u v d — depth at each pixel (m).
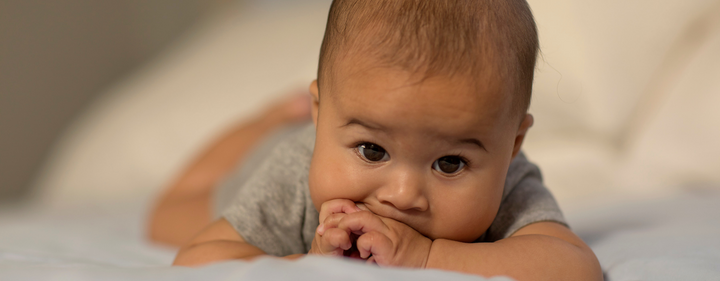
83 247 1.11
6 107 3.08
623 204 1.31
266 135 1.50
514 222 0.78
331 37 0.70
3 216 1.82
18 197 3.12
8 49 3.09
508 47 0.65
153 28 3.40
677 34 1.66
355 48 0.65
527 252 0.65
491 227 0.80
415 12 0.65
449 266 0.63
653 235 0.90
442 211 0.65
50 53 3.21
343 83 0.65
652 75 1.69
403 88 0.60
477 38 0.63
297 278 0.48
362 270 0.50
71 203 2.04
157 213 1.37
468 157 0.63
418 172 0.63
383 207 0.65
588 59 1.66
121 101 2.34
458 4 0.66
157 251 1.12
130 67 3.43
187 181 1.54
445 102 0.60
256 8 3.11
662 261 0.71
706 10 1.64
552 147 1.68
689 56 1.68
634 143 1.68
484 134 0.62
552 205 0.79
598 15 1.68
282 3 3.06
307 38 2.24
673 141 1.59
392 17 0.65
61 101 3.25
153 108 2.19
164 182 2.01
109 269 0.57
